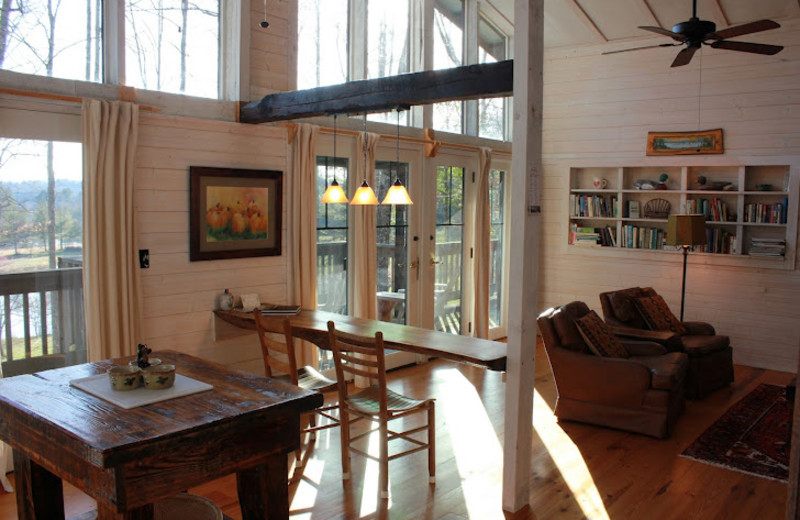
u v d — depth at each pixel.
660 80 6.36
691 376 5.03
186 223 4.23
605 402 4.36
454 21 6.44
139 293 3.94
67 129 3.65
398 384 5.36
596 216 6.84
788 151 5.74
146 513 1.96
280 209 4.76
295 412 2.26
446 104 6.29
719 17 5.73
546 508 3.24
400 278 5.84
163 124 4.06
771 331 5.93
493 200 7.04
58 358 3.77
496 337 7.23
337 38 5.30
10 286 3.54
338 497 3.31
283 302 4.86
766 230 6.06
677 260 6.38
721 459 3.86
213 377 2.53
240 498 2.33
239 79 4.46
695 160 6.18
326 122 5.04
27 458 2.36
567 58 6.89
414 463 3.78
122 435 1.87
